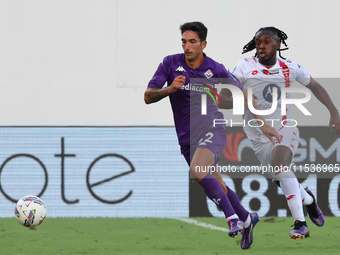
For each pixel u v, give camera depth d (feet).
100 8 144.87
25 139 119.34
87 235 93.30
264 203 116.57
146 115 142.61
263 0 143.13
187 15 143.64
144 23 144.36
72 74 143.84
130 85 143.43
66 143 119.44
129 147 119.34
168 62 73.15
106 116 142.72
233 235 71.72
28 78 143.64
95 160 119.24
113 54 144.05
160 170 119.03
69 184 119.03
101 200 118.83
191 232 96.48
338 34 143.13
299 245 81.35
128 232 96.89
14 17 144.66
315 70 142.72
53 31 144.56
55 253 74.90
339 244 82.33
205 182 71.20
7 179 118.83
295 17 143.23
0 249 78.48
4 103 142.61
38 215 86.12
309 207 85.51
